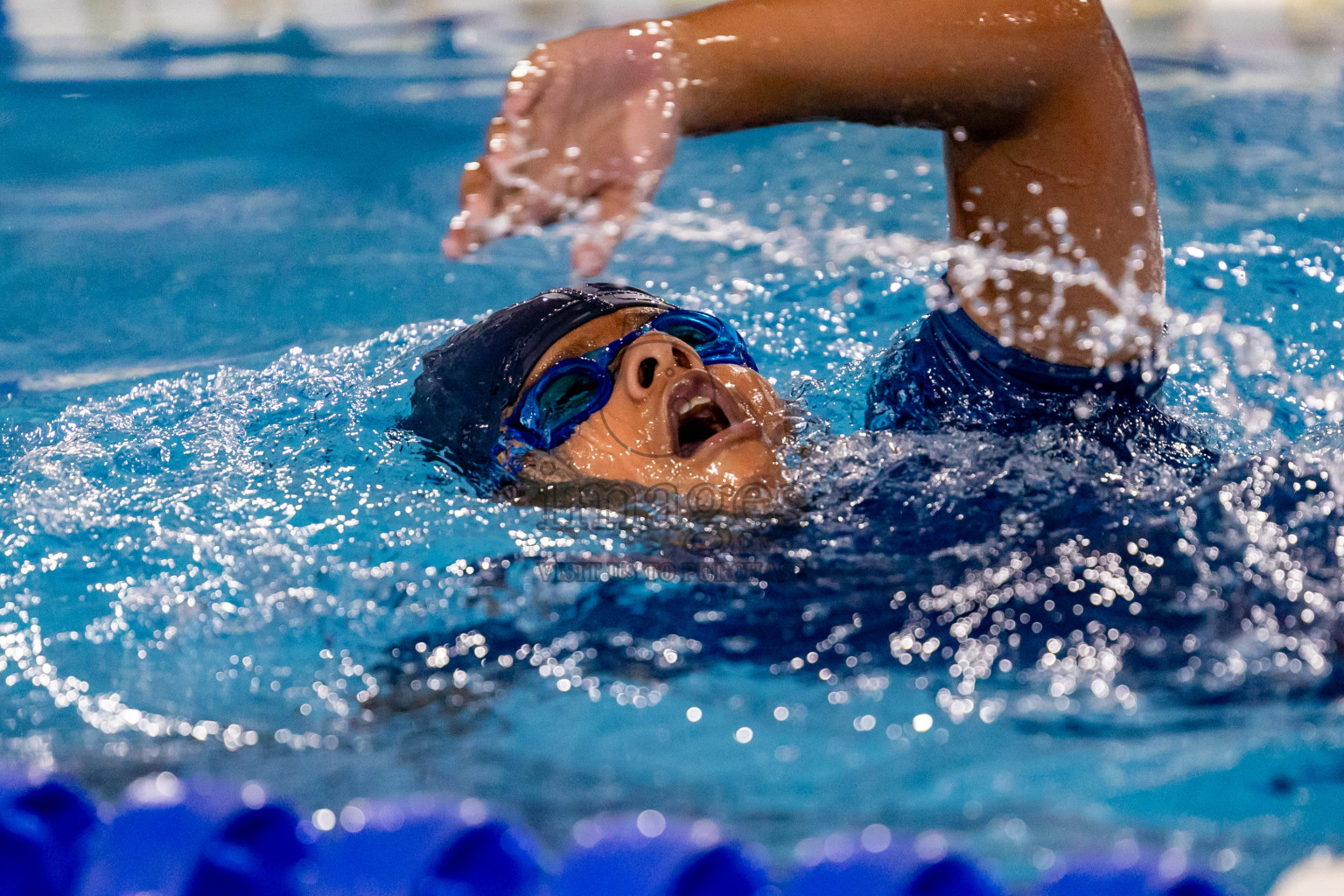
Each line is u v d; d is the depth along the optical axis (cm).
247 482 713
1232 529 573
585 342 674
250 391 886
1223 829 425
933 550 585
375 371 914
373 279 1206
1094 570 552
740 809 441
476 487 684
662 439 637
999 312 691
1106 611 525
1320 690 478
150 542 642
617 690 510
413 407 757
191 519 667
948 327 727
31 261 1265
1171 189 1370
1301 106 1723
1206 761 450
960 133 627
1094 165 640
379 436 762
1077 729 469
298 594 591
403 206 1437
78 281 1209
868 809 439
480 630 558
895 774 454
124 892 383
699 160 1527
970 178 665
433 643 552
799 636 532
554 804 448
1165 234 1212
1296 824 425
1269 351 824
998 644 513
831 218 1289
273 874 400
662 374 646
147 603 588
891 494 632
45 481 722
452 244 471
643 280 1162
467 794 455
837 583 566
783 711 490
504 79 1989
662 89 502
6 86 1944
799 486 641
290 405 848
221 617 576
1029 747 462
